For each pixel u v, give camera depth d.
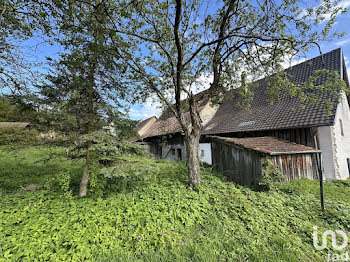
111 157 4.76
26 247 2.69
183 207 4.26
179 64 5.11
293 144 7.55
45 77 4.36
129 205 4.13
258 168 6.06
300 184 6.28
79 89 4.57
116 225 3.39
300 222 4.02
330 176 7.64
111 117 4.98
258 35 4.88
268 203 4.79
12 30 4.44
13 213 3.64
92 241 2.94
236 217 4.04
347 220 4.17
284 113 9.00
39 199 4.31
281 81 5.46
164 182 5.90
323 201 4.69
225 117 13.59
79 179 6.46
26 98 3.93
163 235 3.26
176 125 13.99
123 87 5.35
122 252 2.82
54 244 2.84
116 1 3.92
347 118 10.14
